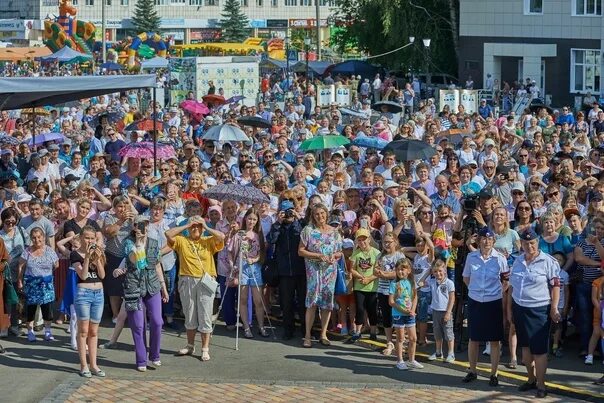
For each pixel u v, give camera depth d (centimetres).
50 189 2492
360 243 1923
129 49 7844
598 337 1786
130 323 1762
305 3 12938
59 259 2016
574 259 1838
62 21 8669
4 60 8619
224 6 12494
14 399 1606
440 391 1658
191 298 1830
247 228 1959
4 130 3894
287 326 1958
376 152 2738
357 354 1869
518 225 1908
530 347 1627
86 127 3866
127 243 1761
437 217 1933
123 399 1616
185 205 2075
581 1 6794
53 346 1898
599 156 2753
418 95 6731
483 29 7206
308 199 2164
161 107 5288
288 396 1634
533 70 6981
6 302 1884
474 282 1684
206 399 1619
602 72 6612
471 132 3356
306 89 5659
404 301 1761
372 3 7588
